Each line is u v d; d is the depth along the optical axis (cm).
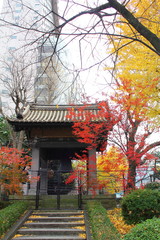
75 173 1066
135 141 912
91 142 1005
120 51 786
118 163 930
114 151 917
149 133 929
